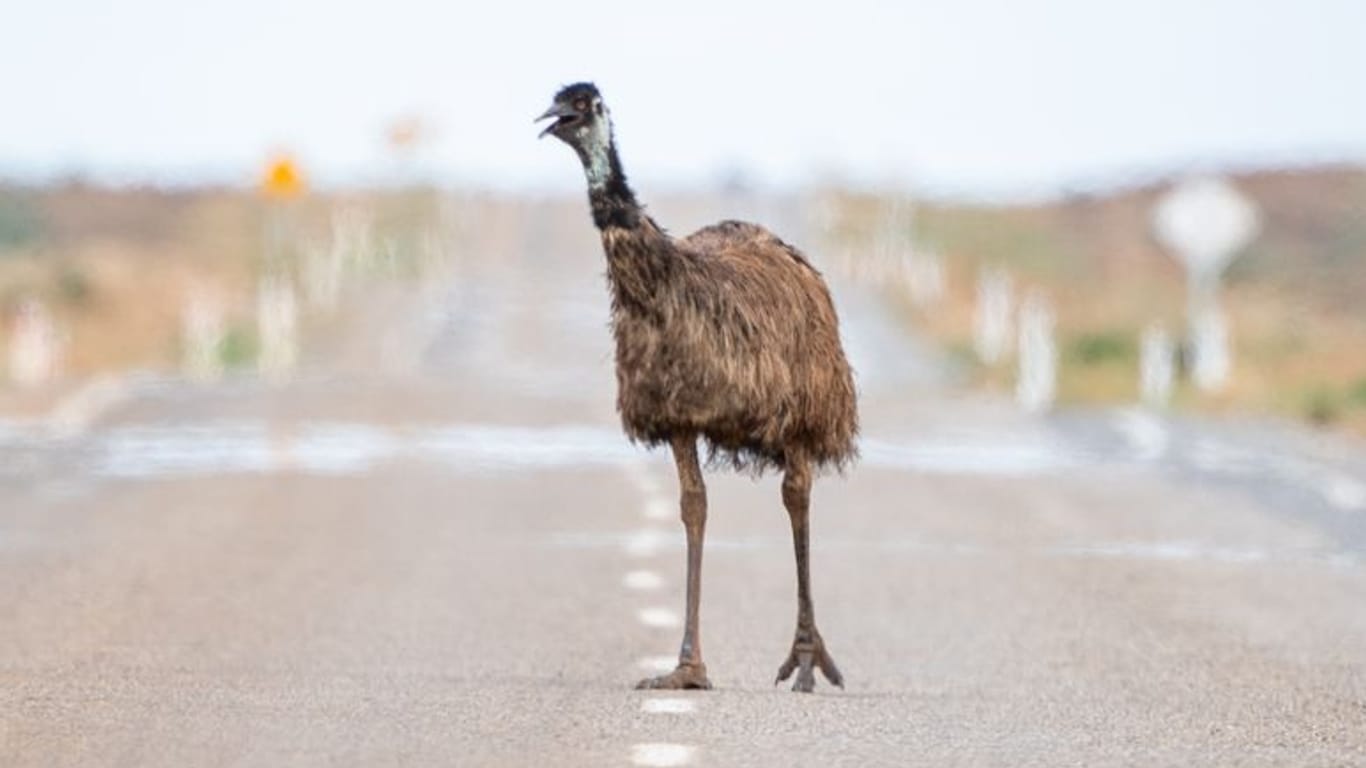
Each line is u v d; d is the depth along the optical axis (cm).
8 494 5834
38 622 3838
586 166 3070
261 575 4447
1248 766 2600
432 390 9069
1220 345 10250
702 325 3084
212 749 2591
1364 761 2661
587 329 13712
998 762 2588
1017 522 5400
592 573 4516
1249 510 5678
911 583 4428
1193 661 3566
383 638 3700
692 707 2952
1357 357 11456
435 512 5506
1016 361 11256
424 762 2534
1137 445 7350
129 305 15300
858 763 2564
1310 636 3834
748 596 4228
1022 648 3697
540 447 7056
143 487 5994
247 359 12200
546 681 3222
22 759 2512
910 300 15775
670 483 6134
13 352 12875
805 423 3209
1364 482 6303
